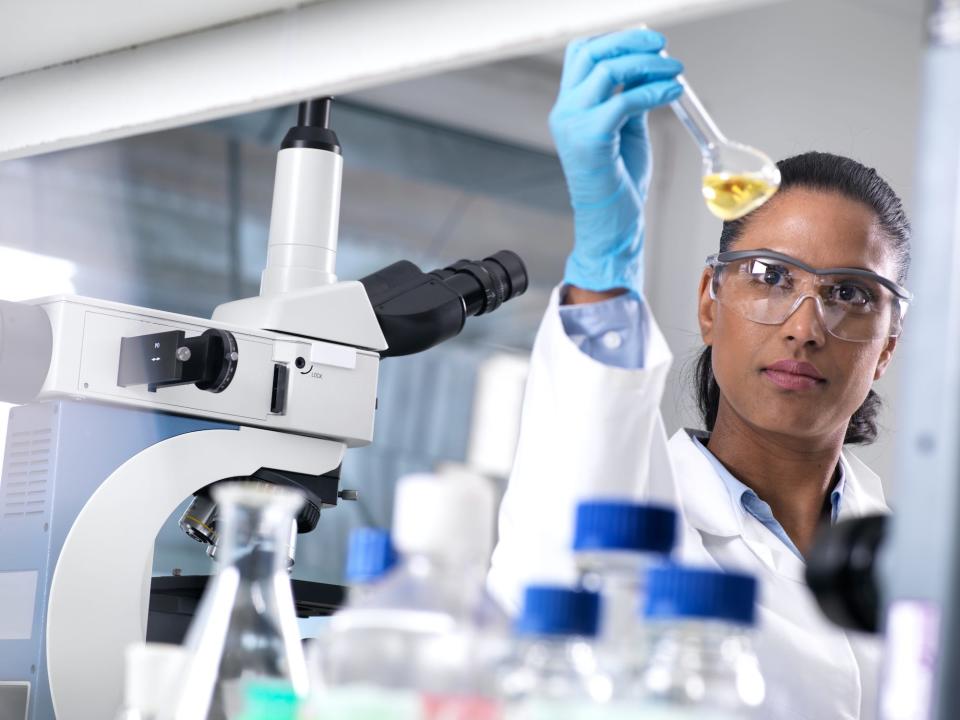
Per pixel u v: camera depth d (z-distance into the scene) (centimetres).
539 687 65
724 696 63
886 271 166
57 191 592
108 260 602
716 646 63
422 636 68
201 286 627
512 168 619
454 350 696
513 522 127
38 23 134
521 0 110
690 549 160
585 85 119
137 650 85
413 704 62
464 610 68
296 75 124
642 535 64
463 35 113
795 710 152
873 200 166
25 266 586
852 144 459
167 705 80
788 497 172
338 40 122
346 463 681
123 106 138
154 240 613
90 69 142
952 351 57
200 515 154
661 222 505
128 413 145
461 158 616
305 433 158
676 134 508
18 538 143
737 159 107
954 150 58
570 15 107
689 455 173
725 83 506
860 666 159
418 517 66
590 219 126
